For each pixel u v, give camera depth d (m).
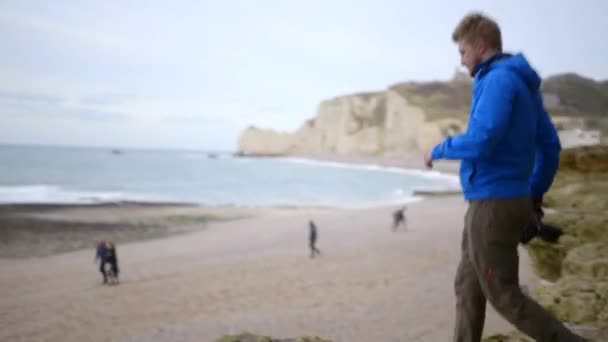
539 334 1.91
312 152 189.12
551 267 5.00
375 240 23.23
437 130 134.00
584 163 5.70
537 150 2.29
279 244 23.23
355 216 35.00
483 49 2.05
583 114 133.38
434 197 53.84
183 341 10.11
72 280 16.94
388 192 62.44
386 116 165.62
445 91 191.62
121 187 64.19
